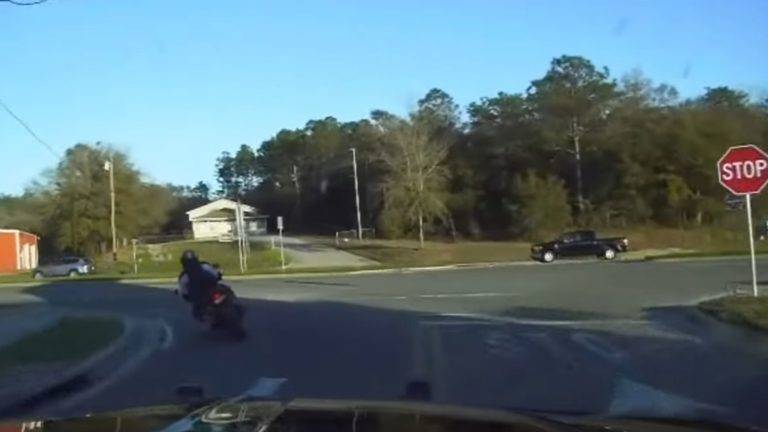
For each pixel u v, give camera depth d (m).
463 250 71.25
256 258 67.81
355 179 97.94
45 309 27.23
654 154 77.62
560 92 84.38
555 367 12.19
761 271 32.22
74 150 83.31
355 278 39.53
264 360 14.02
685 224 76.88
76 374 12.96
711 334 15.07
